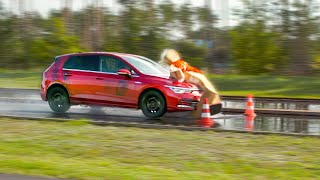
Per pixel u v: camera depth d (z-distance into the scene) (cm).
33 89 2197
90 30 4472
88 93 1313
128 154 820
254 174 695
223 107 1548
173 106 1225
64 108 1355
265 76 3284
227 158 791
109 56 1312
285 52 3653
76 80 1328
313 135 988
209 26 4016
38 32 4359
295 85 2684
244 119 1316
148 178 640
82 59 1341
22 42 4312
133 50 4122
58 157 799
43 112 1375
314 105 1703
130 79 1268
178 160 781
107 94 1291
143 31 4134
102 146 876
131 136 967
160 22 4122
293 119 1336
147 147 870
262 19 3697
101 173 659
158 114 1241
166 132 1021
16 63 4241
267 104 1734
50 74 1370
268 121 1282
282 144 900
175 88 1227
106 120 1221
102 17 4362
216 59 3941
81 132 1004
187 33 4072
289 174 693
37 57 4222
